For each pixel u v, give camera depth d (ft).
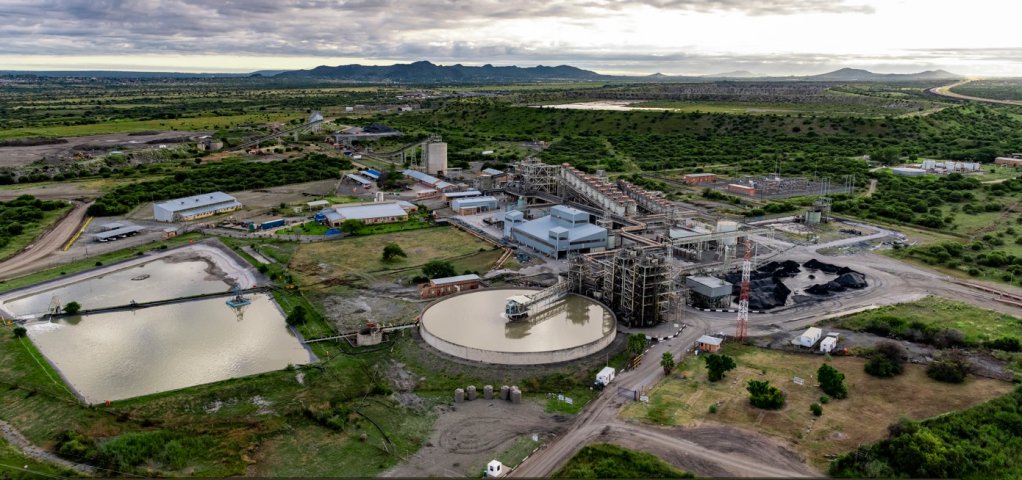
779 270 548.31
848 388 342.23
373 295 492.95
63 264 565.53
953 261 568.00
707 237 554.05
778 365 373.20
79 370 368.89
